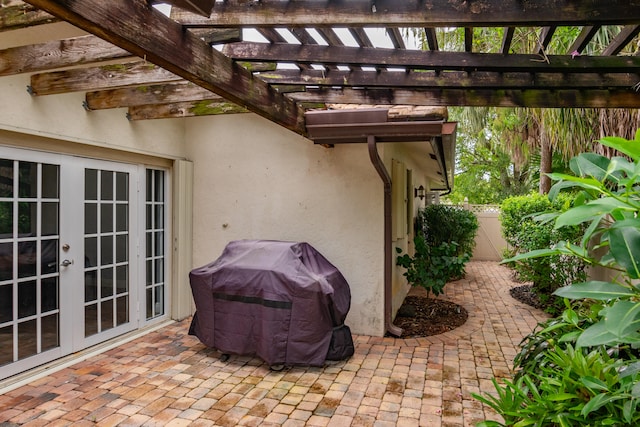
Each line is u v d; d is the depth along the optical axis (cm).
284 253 445
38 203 405
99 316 476
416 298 725
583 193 150
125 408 338
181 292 584
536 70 262
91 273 465
